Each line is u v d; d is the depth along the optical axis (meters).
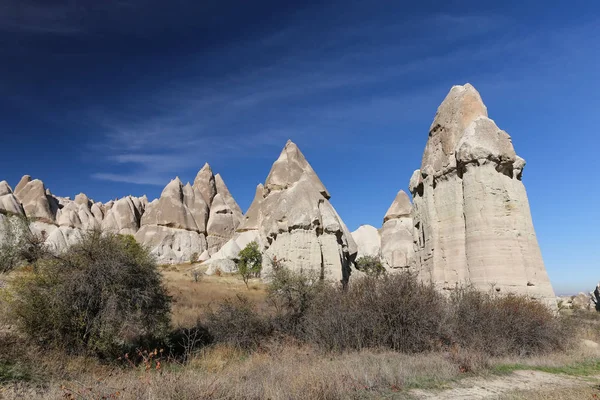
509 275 16.03
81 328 11.19
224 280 42.88
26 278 11.34
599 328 20.27
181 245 74.06
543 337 13.80
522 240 16.75
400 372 9.34
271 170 57.00
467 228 17.34
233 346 14.33
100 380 8.34
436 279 18.06
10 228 17.81
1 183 72.19
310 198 38.19
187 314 19.09
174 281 36.56
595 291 46.81
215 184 101.62
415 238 21.42
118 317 11.13
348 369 9.16
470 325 13.55
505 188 17.23
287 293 16.55
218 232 83.19
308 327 14.51
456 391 8.43
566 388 8.84
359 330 13.41
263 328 15.46
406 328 13.05
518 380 9.65
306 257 34.88
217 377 8.03
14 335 10.24
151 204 90.25
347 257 41.25
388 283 14.27
